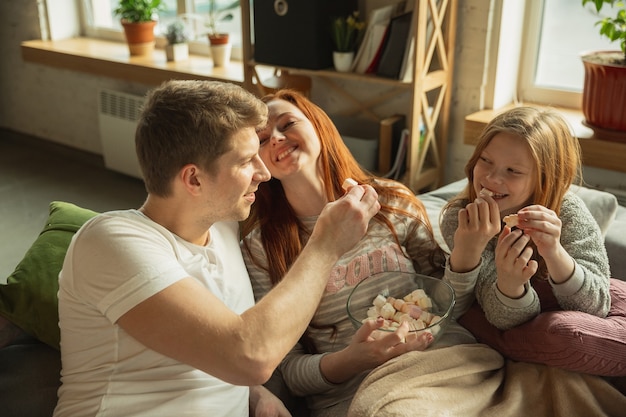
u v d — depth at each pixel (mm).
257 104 1258
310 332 1632
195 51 4062
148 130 1211
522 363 1464
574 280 1422
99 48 4270
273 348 1157
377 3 2961
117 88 4133
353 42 2863
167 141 1193
